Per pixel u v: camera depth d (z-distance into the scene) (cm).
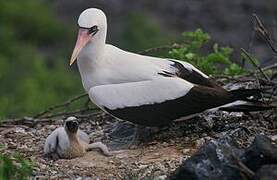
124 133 1520
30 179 1321
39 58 2934
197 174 1221
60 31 3294
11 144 1509
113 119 1627
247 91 1410
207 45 2233
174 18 3362
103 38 1462
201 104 1409
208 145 1247
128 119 1425
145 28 3175
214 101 1409
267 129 1461
